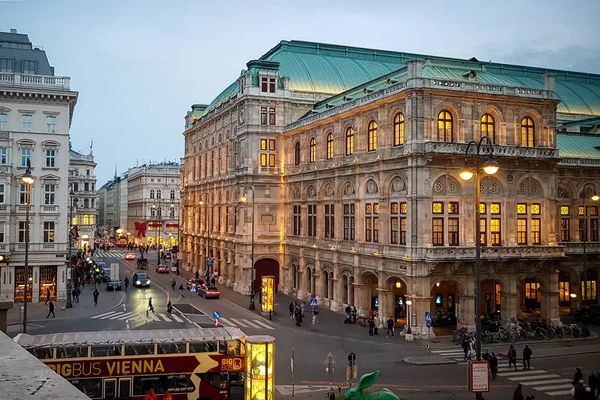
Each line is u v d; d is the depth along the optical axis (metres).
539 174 55.62
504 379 37.12
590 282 65.56
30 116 67.44
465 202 52.47
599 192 66.31
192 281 84.19
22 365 4.34
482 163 52.62
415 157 50.78
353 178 61.97
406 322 54.34
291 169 77.81
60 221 68.19
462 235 52.34
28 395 3.65
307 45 90.81
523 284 62.88
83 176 149.12
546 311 55.25
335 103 72.94
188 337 29.55
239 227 80.69
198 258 103.88
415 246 50.56
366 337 50.38
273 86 80.06
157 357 28.69
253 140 78.75
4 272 65.12
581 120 79.44
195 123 107.75
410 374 37.88
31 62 74.19
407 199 51.50
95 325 53.78
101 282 91.94
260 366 27.84
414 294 50.38
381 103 56.25
